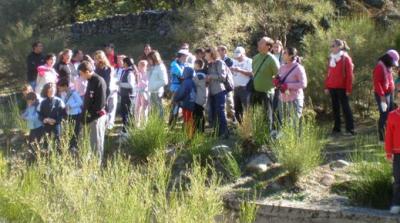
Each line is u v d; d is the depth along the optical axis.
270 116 10.17
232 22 16.98
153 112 10.60
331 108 12.84
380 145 9.62
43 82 11.92
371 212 7.84
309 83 12.88
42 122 10.20
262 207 8.22
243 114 10.56
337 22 15.44
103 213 5.51
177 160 9.51
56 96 11.03
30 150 9.02
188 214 5.52
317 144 9.48
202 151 9.49
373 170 8.38
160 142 9.76
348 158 9.57
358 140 10.49
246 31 17.83
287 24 17.17
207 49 10.79
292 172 8.81
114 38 23.17
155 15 22.83
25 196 6.04
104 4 29.17
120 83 11.59
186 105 10.48
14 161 8.06
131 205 5.54
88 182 5.82
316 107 12.94
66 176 5.96
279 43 11.69
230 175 9.03
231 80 10.81
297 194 8.56
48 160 7.50
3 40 22.50
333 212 7.87
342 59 11.16
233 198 8.33
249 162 9.41
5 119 12.49
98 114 9.41
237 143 9.91
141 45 21.89
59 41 21.69
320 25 17.44
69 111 10.16
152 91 11.54
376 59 13.19
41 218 5.75
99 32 23.81
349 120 11.22
